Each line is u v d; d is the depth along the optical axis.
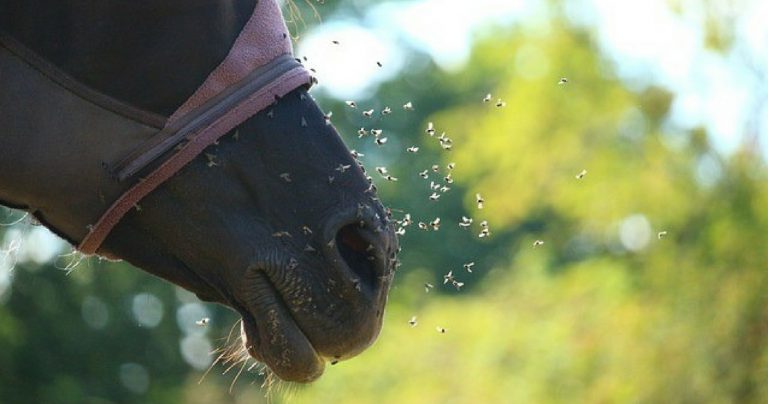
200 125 5.18
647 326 14.04
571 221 16.48
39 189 5.23
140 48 5.20
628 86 15.62
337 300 5.16
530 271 16.17
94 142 5.18
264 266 5.15
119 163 5.17
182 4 5.21
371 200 5.27
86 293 20.44
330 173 5.24
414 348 16.28
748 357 13.46
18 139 5.20
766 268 13.66
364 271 5.24
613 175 15.52
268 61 5.29
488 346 15.41
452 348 16.11
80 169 5.19
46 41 5.22
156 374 21.22
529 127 16.05
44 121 5.20
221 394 21.52
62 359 19.98
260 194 5.21
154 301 21.59
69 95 5.20
